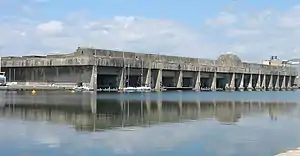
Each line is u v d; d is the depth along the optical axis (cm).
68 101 7212
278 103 7700
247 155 2202
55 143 2553
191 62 18288
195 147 2441
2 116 4300
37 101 7056
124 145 2495
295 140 2731
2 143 2547
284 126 3591
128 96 10012
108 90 13775
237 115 4784
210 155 2203
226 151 2314
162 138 2784
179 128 3369
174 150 2341
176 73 16875
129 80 15250
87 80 13300
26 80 15112
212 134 3005
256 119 4278
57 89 13300
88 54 13688
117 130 3203
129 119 4103
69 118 4125
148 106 6241
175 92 14188
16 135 2884
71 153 2248
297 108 6181
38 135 2889
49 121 3831
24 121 3812
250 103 7606
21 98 8019
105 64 13488
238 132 3134
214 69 18562
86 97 8975
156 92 13838
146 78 15325
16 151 2289
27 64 14738
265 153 2262
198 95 11588
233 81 19675
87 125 3528
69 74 13838
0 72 15138
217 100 8662
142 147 2434
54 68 14225
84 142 2589
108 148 2395
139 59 15238
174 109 5662
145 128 3353
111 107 5859
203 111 5378
